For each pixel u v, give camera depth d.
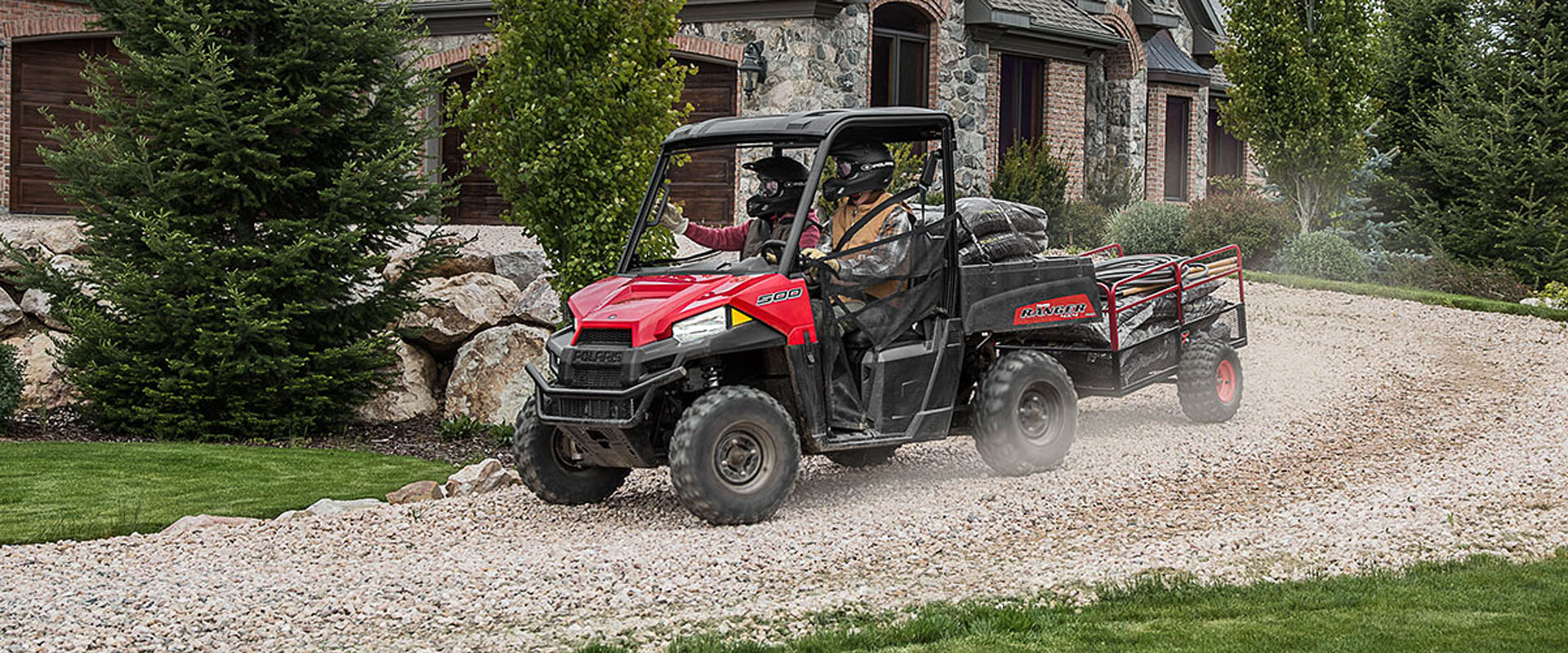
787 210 8.38
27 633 5.68
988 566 6.68
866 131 8.38
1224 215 19.88
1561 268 20.20
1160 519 7.69
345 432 12.18
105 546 7.48
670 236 10.87
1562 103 20.47
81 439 11.63
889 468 9.30
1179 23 26.27
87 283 12.27
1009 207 9.27
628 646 5.38
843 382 8.06
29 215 18.58
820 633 5.44
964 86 21.52
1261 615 5.70
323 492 9.33
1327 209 21.48
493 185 21.31
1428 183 21.95
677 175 19.72
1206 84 27.44
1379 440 10.16
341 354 11.86
